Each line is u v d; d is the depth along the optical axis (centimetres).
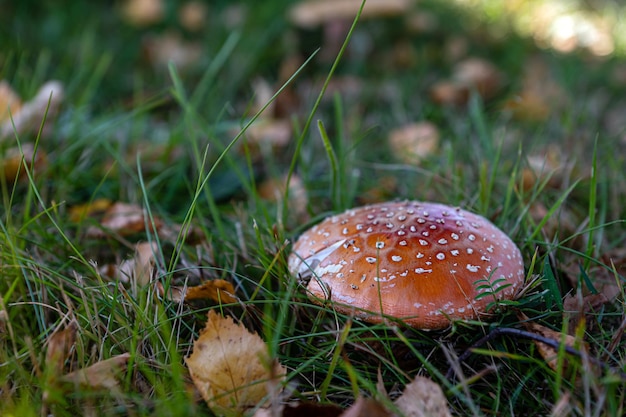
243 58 93
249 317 41
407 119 79
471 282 37
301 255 41
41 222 48
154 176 58
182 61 93
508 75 97
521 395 37
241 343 35
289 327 41
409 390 34
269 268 40
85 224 49
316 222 51
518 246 45
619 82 100
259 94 76
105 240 49
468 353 37
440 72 100
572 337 36
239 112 79
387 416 32
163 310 38
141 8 104
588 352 36
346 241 40
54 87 60
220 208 55
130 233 49
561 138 70
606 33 135
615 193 52
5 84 62
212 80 88
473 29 119
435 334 40
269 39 99
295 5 106
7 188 53
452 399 36
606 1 153
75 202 54
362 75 96
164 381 35
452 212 41
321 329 42
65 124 62
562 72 98
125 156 60
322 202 56
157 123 75
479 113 60
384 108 85
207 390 34
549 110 76
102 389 34
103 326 37
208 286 40
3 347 38
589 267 43
